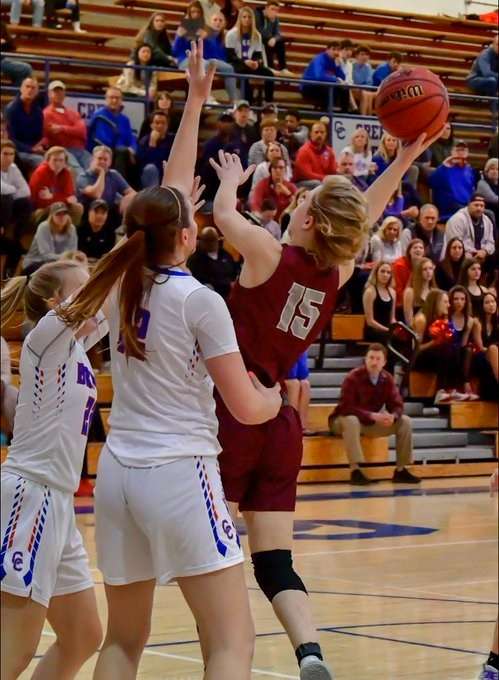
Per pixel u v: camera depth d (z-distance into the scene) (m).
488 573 9.01
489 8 25.03
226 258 16.25
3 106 18.23
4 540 4.06
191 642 6.39
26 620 4.04
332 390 17.12
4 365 4.59
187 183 4.76
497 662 4.88
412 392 17.53
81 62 17.91
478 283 18.30
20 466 4.14
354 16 23.50
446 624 6.97
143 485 3.86
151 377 3.94
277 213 16.92
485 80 22.16
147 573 3.97
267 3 20.23
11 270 15.70
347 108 20.28
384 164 18.64
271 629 6.80
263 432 4.64
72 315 4.02
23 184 15.58
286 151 17.56
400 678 5.57
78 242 15.73
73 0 20.53
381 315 17.09
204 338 3.93
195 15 19.27
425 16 24.02
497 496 14.68
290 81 19.36
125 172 16.83
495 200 19.55
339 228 4.50
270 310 4.60
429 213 18.28
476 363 17.70
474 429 17.62
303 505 13.58
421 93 5.28
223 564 3.84
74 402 4.19
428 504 13.77
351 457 15.83
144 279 3.98
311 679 4.31
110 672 4.00
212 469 3.95
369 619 7.12
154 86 18.83
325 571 9.05
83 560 4.31
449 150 20.16
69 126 16.66
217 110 19.28
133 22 21.42
